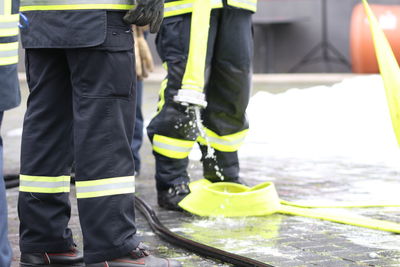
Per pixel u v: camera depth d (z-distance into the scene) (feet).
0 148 14.96
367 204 24.44
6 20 14.58
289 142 42.29
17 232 21.35
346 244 19.52
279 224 22.07
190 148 24.61
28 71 17.33
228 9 23.36
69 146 17.40
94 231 15.94
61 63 16.94
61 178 17.39
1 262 14.61
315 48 109.29
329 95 68.90
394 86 17.90
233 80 24.11
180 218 23.22
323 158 36.14
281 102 64.49
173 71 23.61
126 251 16.01
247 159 36.04
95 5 15.64
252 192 23.38
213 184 24.82
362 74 97.25
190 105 20.01
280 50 110.32
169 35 23.63
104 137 15.87
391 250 18.86
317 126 49.11
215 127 24.91
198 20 19.89
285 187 28.40
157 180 24.80
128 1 15.89
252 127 49.21
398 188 27.86
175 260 17.08
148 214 22.99
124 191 16.01
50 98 17.08
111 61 15.81
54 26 16.02
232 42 23.72
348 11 108.27
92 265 16.03
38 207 17.28
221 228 21.67
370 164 34.09
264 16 109.81
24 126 17.47
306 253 18.62
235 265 17.65
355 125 48.93
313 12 108.99
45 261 17.46
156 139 24.40
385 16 93.97
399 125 17.89
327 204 24.49
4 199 14.84
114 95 15.90
